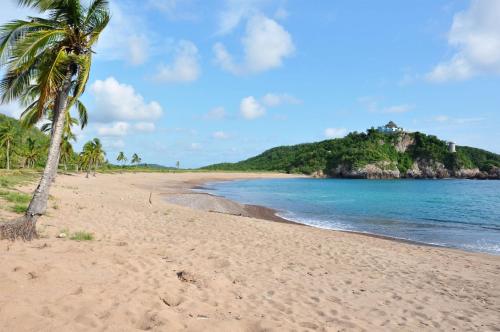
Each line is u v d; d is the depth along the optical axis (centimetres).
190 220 1521
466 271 1018
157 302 508
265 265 879
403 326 581
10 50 831
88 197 2066
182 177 8738
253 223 1645
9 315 384
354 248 1223
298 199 4250
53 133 869
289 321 530
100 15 953
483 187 8006
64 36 900
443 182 11275
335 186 7981
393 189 7019
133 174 7812
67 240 834
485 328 604
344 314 604
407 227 2205
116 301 482
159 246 932
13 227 763
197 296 581
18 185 2288
